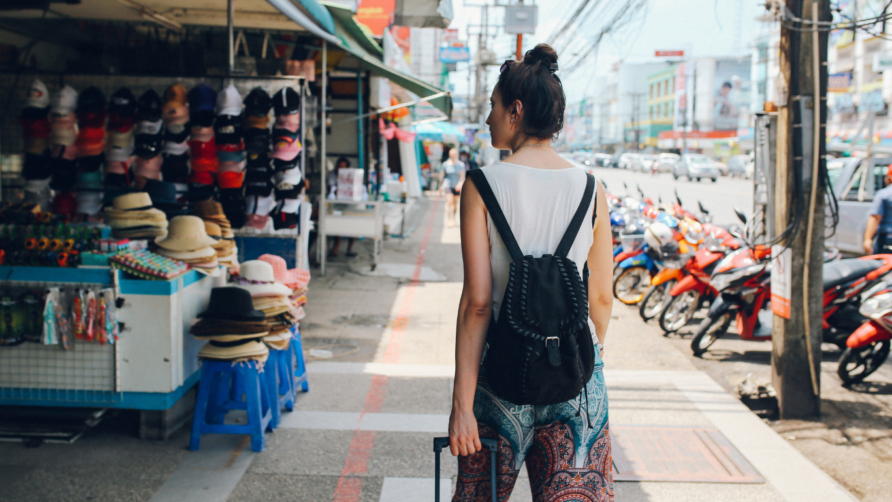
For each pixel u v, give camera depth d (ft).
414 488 10.95
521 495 10.96
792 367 15.05
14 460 11.48
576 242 5.57
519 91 5.75
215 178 20.20
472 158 107.55
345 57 34.65
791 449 12.82
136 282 11.70
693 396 15.70
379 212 31.96
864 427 14.71
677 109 244.01
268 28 24.97
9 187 19.98
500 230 5.48
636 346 20.51
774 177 15.64
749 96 233.14
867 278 17.70
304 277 15.06
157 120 19.35
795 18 13.82
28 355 11.89
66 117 18.72
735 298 18.98
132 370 11.89
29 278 11.68
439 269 32.30
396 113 43.93
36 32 23.53
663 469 11.91
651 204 29.81
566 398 5.33
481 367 5.73
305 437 12.84
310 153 28.71
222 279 14.42
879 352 17.07
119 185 19.40
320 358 18.20
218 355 11.73
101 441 12.29
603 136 351.05
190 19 23.50
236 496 10.52
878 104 90.63
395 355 18.67
